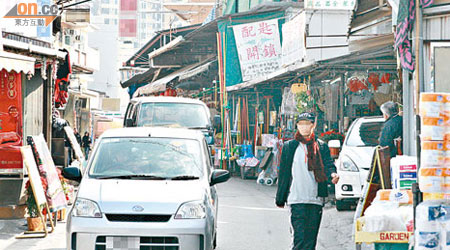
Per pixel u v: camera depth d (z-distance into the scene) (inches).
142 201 313.0
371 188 328.8
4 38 492.1
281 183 322.3
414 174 297.7
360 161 537.0
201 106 784.3
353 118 743.7
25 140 539.5
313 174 317.7
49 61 583.8
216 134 1024.9
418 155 232.1
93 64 2057.1
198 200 319.3
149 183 335.0
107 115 2098.9
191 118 763.4
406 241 257.8
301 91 771.4
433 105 225.1
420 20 339.6
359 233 261.7
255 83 882.8
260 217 532.4
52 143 616.1
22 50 515.5
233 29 1063.6
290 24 829.2
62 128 657.0
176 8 2123.5
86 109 1620.3
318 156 318.0
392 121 420.5
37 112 561.3
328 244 415.8
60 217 514.0
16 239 431.8
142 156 359.3
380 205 273.6
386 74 669.3
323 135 684.7
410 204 273.9
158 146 367.2
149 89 1334.9
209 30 1212.5
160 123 751.1
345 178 533.6
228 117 1002.1
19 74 525.3
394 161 304.3
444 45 298.2
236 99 1074.1
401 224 259.0
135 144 367.6
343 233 454.3
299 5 1044.5
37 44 583.2
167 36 1704.0
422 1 339.0
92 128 1811.0
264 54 1043.3
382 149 327.0
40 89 565.0
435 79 298.7
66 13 928.3
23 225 482.3
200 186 335.6
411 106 364.8
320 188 317.1
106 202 311.9
